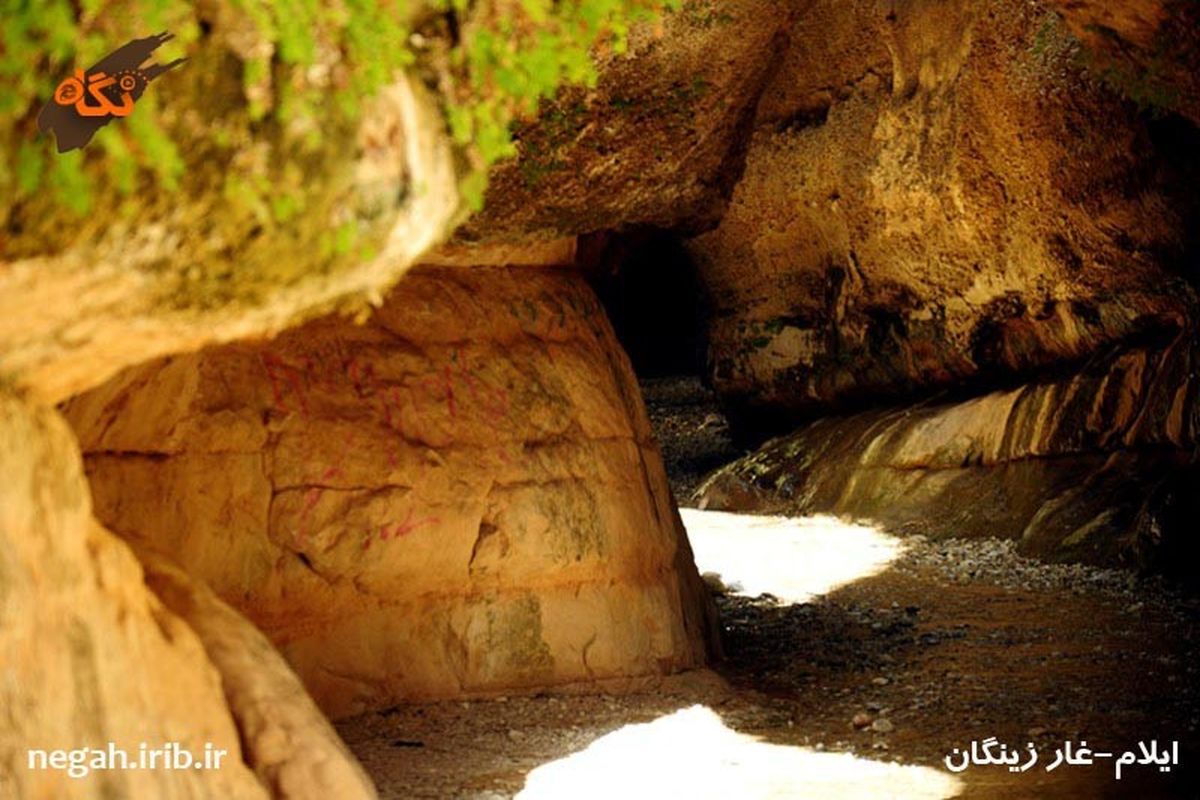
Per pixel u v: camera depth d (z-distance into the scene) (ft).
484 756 27.35
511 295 34.35
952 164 53.57
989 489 55.62
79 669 13.85
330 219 14.73
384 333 31.53
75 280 13.20
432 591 30.86
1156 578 44.88
